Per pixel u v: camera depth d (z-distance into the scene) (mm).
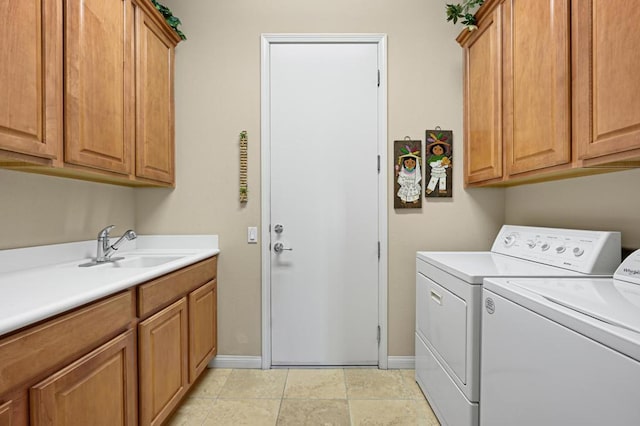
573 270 1366
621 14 1003
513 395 1055
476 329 1299
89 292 1014
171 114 2141
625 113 997
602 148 1089
